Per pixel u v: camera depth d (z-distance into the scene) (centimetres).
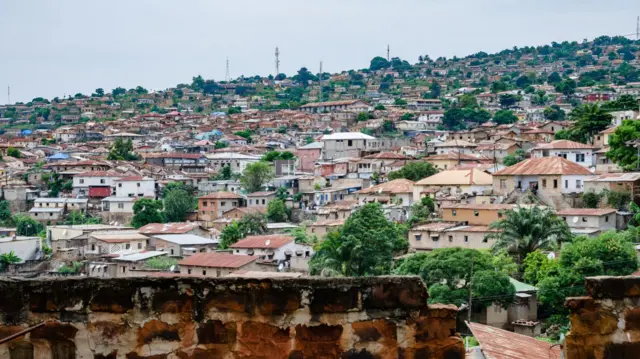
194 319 1142
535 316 6094
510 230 7219
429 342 1108
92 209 14675
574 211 8444
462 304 5916
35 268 10338
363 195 11469
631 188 8869
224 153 18888
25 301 1171
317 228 10525
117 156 19488
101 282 1159
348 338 1112
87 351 1159
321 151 17088
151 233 11338
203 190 15338
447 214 9200
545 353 2962
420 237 8675
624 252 6291
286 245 9188
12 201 15225
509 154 14212
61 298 1167
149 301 1152
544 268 6378
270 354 1123
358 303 1116
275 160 16250
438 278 6222
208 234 11706
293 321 1123
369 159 14662
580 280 6022
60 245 10962
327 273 7262
